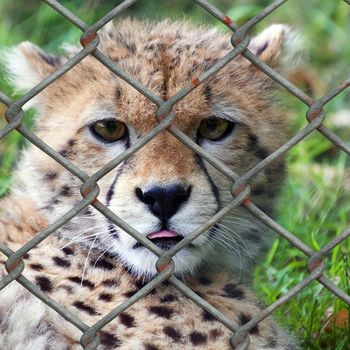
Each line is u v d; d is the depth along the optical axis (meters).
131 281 7.92
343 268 9.42
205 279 8.34
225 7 15.66
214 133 8.16
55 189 8.30
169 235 7.51
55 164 8.27
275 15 15.35
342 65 14.46
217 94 8.09
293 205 11.24
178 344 7.57
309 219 11.05
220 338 7.65
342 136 12.84
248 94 8.50
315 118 6.23
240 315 7.98
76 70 8.49
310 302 9.45
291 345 8.30
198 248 7.90
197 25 9.89
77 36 13.38
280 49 9.17
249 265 8.75
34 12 14.54
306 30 15.09
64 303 7.67
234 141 8.26
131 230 6.20
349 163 12.38
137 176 7.46
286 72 9.30
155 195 7.37
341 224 11.05
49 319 7.57
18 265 6.07
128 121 7.88
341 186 11.58
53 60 9.23
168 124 6.05
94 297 7.77
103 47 8.47
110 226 7.95
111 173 7.86
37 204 8.44
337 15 15.53
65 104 8.46
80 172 6.02
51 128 8.50
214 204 7.78
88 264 7.97
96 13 14.23
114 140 8.02
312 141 12.58
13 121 5.83
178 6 15.29
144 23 9.40
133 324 7.59
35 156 8.44
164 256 6.25
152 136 6.07
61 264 7.97
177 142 7.54
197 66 8.15
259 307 8.27
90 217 8.08
